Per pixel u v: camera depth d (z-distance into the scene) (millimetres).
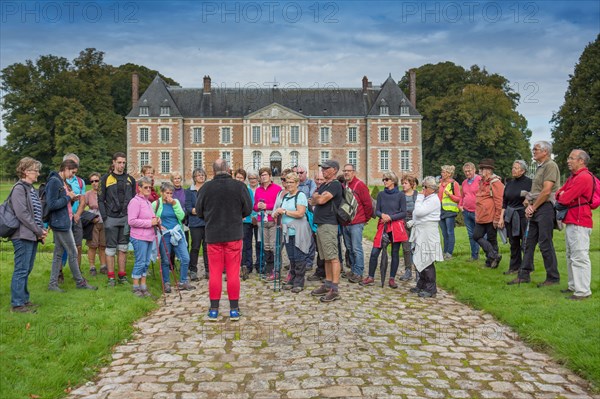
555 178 7844
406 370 4836
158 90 60406
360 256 8906
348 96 63250
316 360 5086
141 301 7289
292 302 7488
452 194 10875
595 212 21750
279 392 4371
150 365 5043
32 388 4363
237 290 6602
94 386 4574
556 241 12484
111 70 67000
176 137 59469
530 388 4465
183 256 8695
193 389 4461
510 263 9188
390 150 60656
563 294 7320
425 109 61125
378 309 7066
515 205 8992
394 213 8445
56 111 53375
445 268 9742
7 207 6453
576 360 4910
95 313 6457
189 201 9523
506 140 55875
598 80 37688
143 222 7715
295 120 61219
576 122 38562
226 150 61062
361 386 4461
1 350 5039
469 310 7062
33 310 6457
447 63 63250
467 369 4883
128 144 59062
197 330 6152
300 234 8172
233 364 5023
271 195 9555
